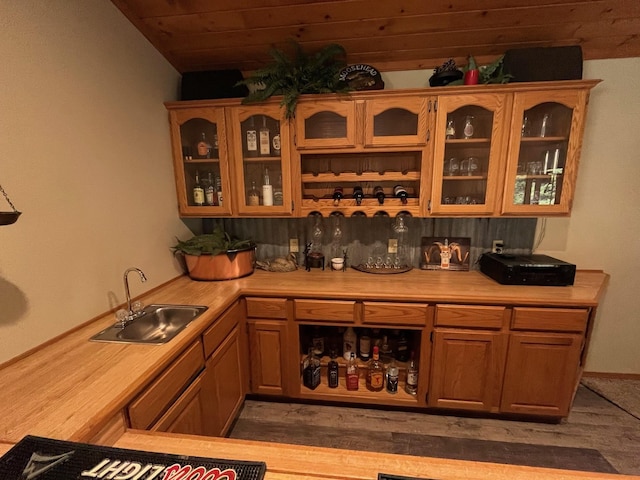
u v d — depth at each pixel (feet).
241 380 6.34
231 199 6.85
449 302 5.72
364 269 7.38
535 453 5.48
